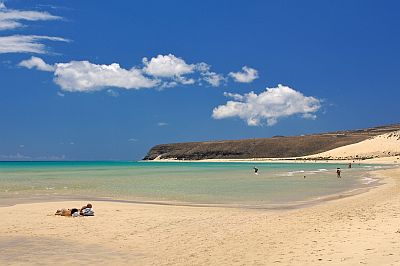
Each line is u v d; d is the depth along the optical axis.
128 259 13.80
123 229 18.89
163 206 27.31
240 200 31.50
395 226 17.12
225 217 22.39
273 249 14.65
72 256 14.17
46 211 24.50
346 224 18.73
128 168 122.31
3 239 16.80
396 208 23.31
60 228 19.09
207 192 38.22
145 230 18.67
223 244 15.75
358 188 41.03
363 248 13.66
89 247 15.48
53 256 14.16
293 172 80.62
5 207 26.33
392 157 146.75
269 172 82.19
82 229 18.88
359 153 171.50
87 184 48.81
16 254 14.41
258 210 25.48
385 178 56.03
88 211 22.73
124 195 35.34
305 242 15.47
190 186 45.72
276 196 34.44
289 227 19.03
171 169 110.38
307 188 42.19
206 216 22.75
